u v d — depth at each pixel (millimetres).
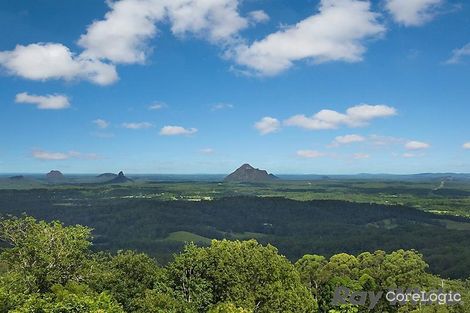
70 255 51281
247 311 45969
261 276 54406
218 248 57000
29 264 49469
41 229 52812
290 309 53281
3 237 52375
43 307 38188
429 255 140875
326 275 71312
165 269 56438
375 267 73375
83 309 38875
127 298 50125
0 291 38625
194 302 50281
